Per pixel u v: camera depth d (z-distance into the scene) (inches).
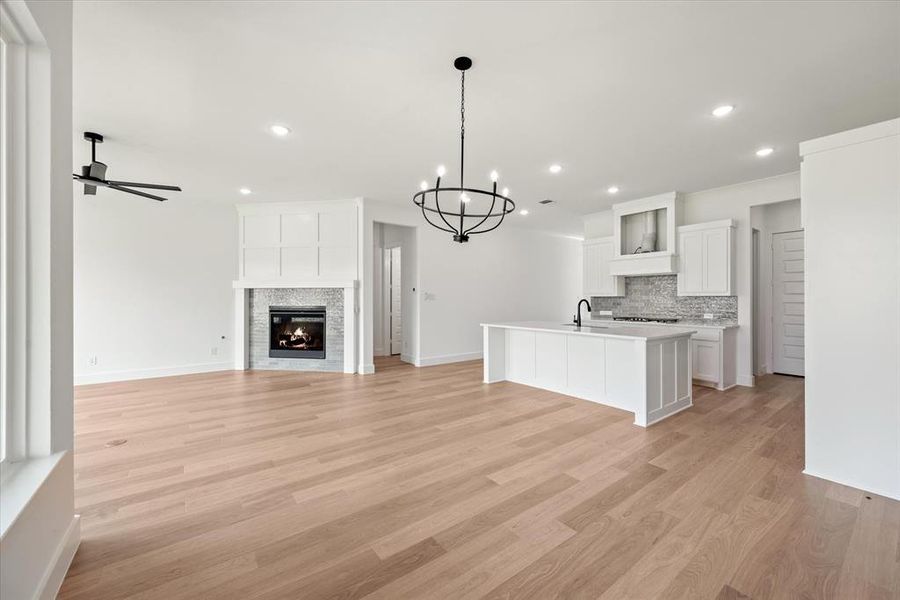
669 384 148.3
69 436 65.0
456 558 66.9
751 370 192.9
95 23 78.1
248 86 103.0
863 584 60.1
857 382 91.0
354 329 228.8
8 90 55.1
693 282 203.3
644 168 169.9
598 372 165.0
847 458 92.3
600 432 129.0
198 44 85.6
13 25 52.7
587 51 89.0
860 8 75.3
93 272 201.0
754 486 91.7
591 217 265.4
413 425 136.4
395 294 303.7
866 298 89.7
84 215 198.8
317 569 64.1
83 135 132.5
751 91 106.5
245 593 58.6
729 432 128.6
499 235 297.1
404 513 80.8
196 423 138.3
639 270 221.9
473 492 89.5
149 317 215.3
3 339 55.0
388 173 176.9
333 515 80.1
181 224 224.8
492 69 96.0
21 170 56.5
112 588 59.2
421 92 106.6
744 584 60.3
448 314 268.4
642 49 88.4
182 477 97.0
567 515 79.9
